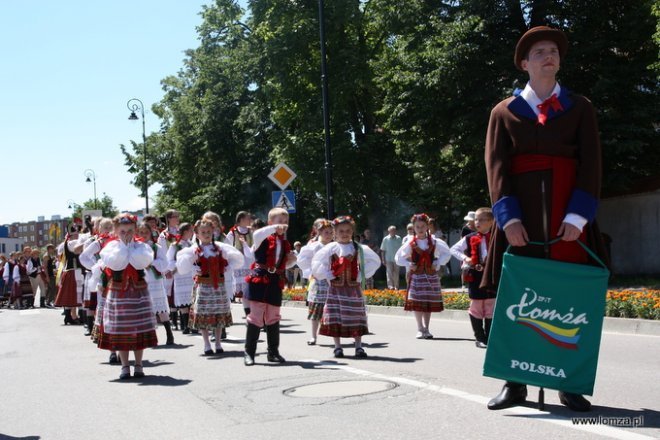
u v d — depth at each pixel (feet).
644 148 81.30
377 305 56.03
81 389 24.90
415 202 108.58
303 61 106.22
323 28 71.41
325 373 25.17
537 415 16.53
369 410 18.45
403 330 41.06
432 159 90.74
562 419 16.06
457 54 77.20
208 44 137.80
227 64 130.62
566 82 80.64
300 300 66.59
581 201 15.28
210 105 136.26
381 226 109.91
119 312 26.40
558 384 15.28
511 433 15.15
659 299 37.14
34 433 18.63
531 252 15.92
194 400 21.54
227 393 22.29
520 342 15.56
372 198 108.58
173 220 45.24
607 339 33.19
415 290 36.58
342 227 29.73
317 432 16.46
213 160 140.05
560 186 15.71
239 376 25.63
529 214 15.87
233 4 126.52
